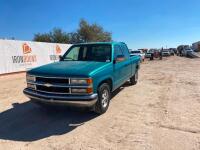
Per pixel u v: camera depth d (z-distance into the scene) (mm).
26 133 4809
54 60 20500
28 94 5590
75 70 5270
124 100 7340
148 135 4527
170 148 3967
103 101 5852
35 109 6535
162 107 6461
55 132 4820
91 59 6691
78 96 5004
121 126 5043
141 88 9367
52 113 6133
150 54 36750
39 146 4188
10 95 8500
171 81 11227
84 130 4871
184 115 5707
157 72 15805
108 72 5949
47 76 5254
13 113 6195
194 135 4496
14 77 14227
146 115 5770
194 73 14648
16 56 15883
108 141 4305
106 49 6691
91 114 5941
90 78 5027
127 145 4113
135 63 9742
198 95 7902
